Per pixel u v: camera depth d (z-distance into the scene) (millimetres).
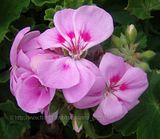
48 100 274
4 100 367
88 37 281
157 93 342
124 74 278
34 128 379
